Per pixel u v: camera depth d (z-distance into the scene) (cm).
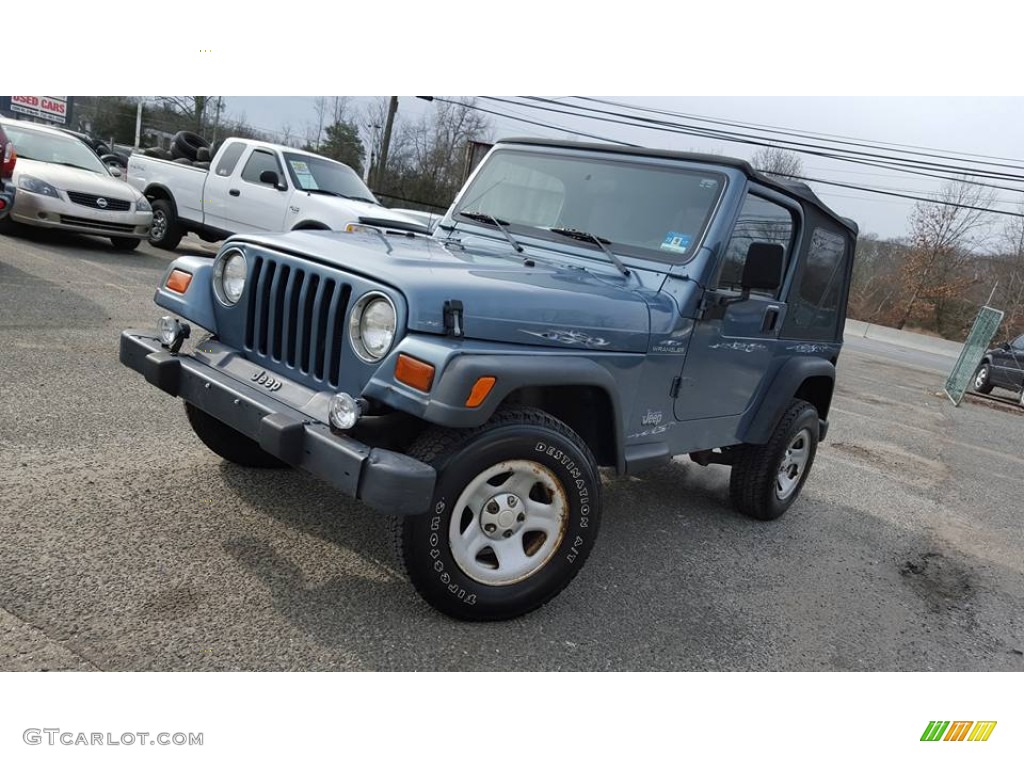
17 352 514
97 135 4775
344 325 268
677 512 470
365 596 291
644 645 302
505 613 287
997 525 575
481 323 260
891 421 986
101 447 386
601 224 364
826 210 430
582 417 319
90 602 256
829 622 357
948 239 4356
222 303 313
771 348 420
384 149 2725
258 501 354
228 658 243
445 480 258
